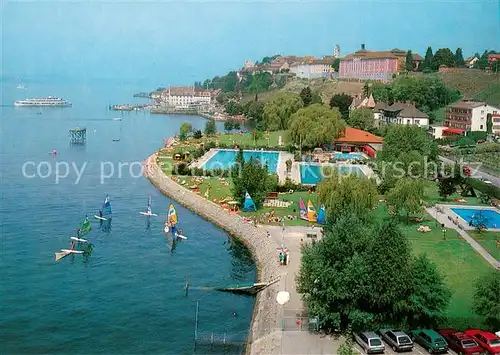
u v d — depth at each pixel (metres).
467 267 91.75
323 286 69.75
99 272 100.81
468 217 126.56
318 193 121.12
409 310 68.88
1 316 82.19
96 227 128.88
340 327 70.88
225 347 73.94
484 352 63.56
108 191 168.38
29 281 95.69
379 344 63.72
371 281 68.31
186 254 112.00
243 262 107.94
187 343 75.31
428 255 97.62
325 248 71.50
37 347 73.75
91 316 83.06
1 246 113.25
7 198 155.38
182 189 162.38
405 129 169.38
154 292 92.62
